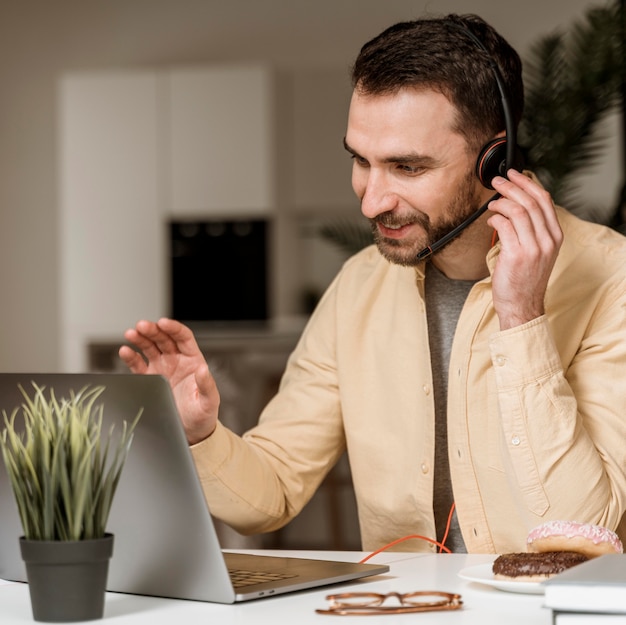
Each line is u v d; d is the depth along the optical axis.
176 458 1.01
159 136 6.20
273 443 1.62
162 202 6.22
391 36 1.40
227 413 3.77
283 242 6.36
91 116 6.25
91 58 6.75
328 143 6.27
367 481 1.60
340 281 1.72
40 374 1.08
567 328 1.48
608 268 1.50
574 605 0.82
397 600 1.02
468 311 1.51
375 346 1.62
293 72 6.30
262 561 1.24
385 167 1.39
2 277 6.86
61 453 0.91
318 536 4.34
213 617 0.96
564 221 1.55
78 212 6.28
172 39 6.67
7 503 1.17
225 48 6.61
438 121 1.36
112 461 1.05
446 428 1.55
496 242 1.50
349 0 6.46
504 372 1.30
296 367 1.73
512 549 1.48
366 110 1.38
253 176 6.14
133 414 1.03
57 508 0.93
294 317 6.45
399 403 1.58
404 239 1.42
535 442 1.29
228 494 1.44
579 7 6.04
